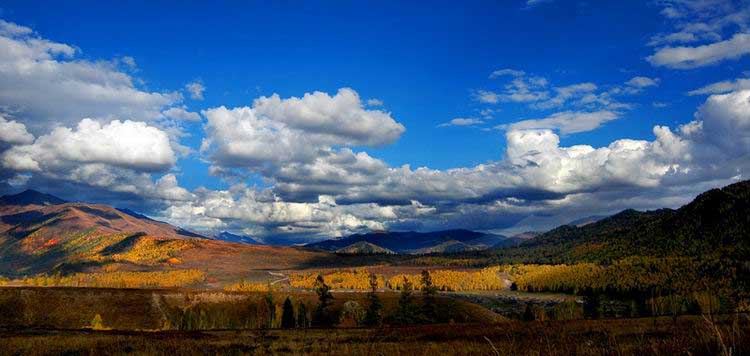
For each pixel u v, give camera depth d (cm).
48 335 5806
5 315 16062
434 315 15738
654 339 1059
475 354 1761
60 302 17550
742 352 809
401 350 2112
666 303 13525
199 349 3378
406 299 14962
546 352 1175
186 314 16550
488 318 16775
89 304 17688
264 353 3303
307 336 5759
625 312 17012
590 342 1223
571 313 14762
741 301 12688
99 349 3509
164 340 4300
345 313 16750
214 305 19100
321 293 16850
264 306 18462
